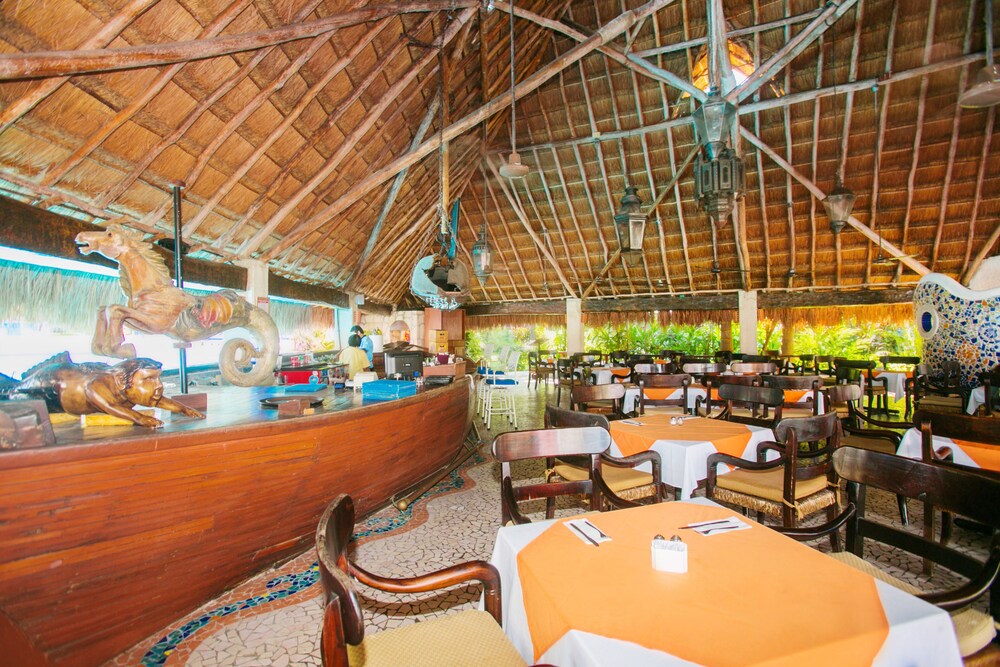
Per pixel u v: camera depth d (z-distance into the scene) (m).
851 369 6.72
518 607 1.49
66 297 4.00
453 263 6.42
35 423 1.93
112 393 2.33
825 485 2.88
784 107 7.28
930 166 7.29
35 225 3.16
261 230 5.31
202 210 4.48
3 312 3.58
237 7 3.31
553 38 7.48
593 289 11.17
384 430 3.65
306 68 4.19
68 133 3.20
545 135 8.64
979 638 1.51
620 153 8.48
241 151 4.36
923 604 1.22
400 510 3.91
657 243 9.70
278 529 2.92
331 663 1.05
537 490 2.46
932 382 5.23
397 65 5.02
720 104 4.07
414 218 8.35
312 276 7.30
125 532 2.15
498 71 6.82
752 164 8.16
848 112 7.02
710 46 4.18
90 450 1.99
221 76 3.65
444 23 4.99
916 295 5.52
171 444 2.25
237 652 2.22
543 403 9.72
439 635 1.55
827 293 9.33
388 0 4.20
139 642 2.28
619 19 5.49
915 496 1.76
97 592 2.09
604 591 1.30
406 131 6.01
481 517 3.82
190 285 5.05
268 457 2.71
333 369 5.15
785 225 8.65
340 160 5.20
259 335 4.07
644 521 1.79
